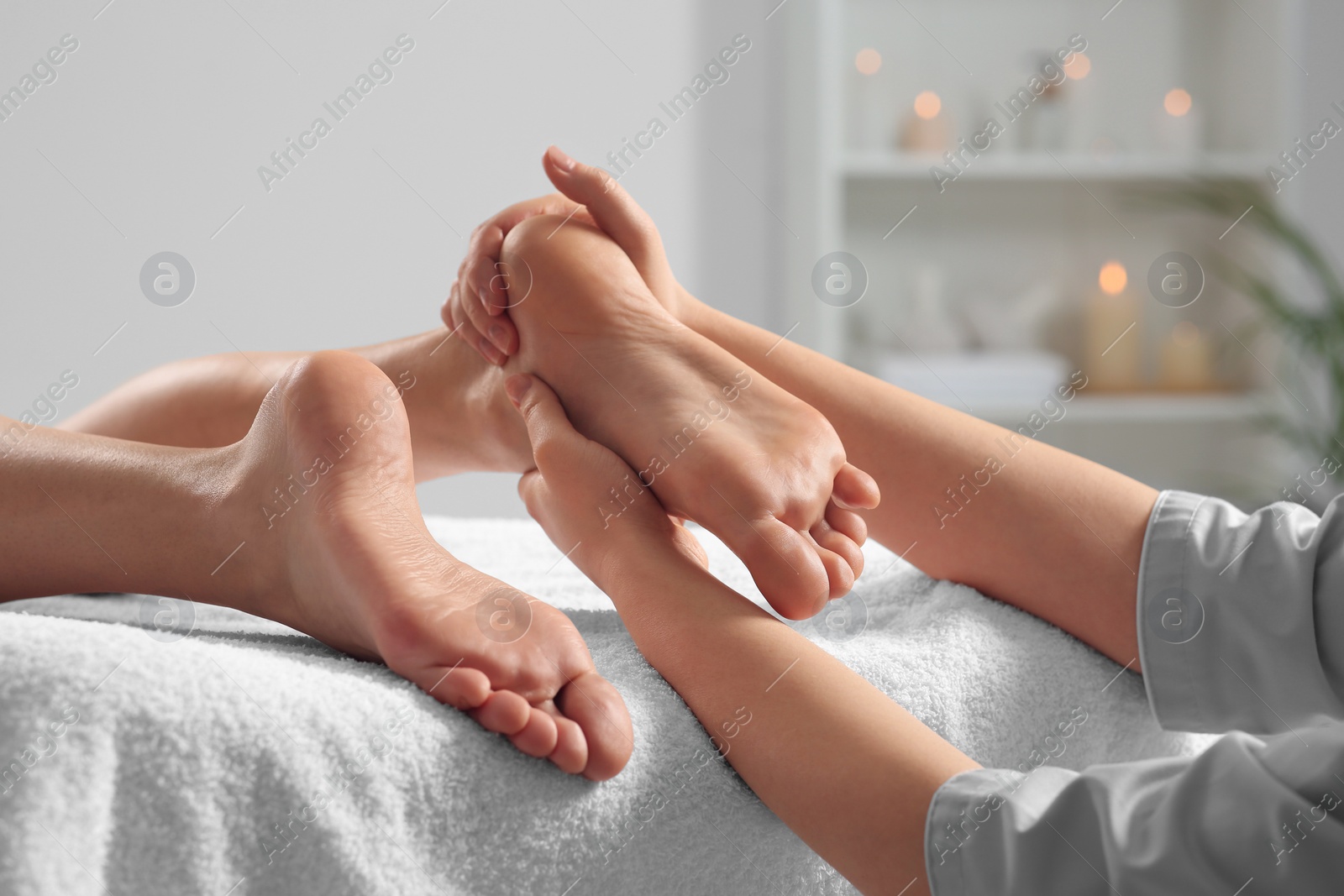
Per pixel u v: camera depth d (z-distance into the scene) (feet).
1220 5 6.51
